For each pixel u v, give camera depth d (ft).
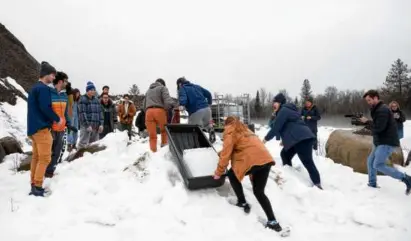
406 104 156.87
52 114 14.32
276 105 19.02
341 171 20.34
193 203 13.64
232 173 13.70
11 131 33.14
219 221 12.47
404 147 35.70
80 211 12.94
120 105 30.60
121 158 17.90
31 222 11.94
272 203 14.53
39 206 13.26
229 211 13.39
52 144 16.24
